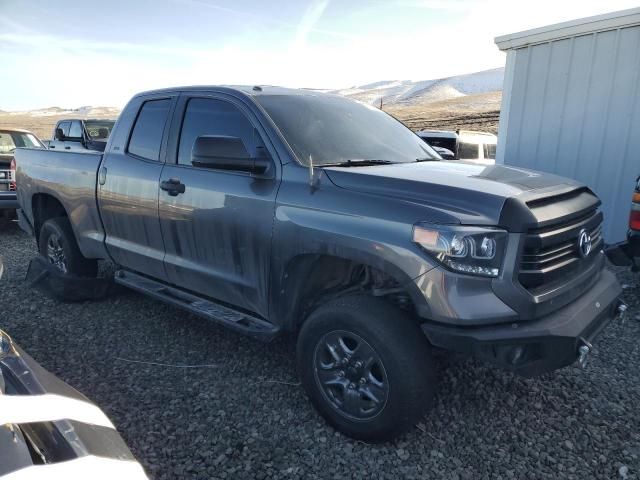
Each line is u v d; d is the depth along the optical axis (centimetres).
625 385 356
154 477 260
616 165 705
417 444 289
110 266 622
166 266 395
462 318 247
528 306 252
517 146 807
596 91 711
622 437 298
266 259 319
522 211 255
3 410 149
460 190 268
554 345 253
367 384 279
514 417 316
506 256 252
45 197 537
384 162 349
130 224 420
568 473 268
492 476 265
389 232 265
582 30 707
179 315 478
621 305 329
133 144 426
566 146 752
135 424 305
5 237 837
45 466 141
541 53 761
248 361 387
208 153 324
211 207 348
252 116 347
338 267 324
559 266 275
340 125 373
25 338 423
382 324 267
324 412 301
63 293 490
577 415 320
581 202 307
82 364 380
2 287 550
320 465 271
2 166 807
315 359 299
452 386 349
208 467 269
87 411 172
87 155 466
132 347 410
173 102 403
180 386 350
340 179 298
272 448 285
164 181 384
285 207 307
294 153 324
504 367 254
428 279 252
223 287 355
